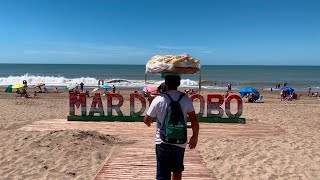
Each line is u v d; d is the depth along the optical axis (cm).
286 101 3159
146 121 440
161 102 429
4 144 928
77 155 836
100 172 689
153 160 788
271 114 1862
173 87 439
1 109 1967
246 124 1409
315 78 9031
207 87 5275
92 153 856
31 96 3275
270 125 1391
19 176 688
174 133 419
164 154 430
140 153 861
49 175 696
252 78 8925
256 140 1085
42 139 946
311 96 3894
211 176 668
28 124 1335
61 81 5884
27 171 718
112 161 777
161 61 438
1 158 804
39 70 13125
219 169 775
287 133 1231
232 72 12862
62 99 2903
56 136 963
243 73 12012
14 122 1432
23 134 1066
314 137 1155
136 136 1113
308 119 1650
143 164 752
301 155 891
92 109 1448
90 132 1023
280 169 763
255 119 1636
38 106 2208
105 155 869
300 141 1070
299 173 734
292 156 879
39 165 757
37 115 1731
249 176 714
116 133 1164
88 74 10244
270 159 848
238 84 6031
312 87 5653
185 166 736
